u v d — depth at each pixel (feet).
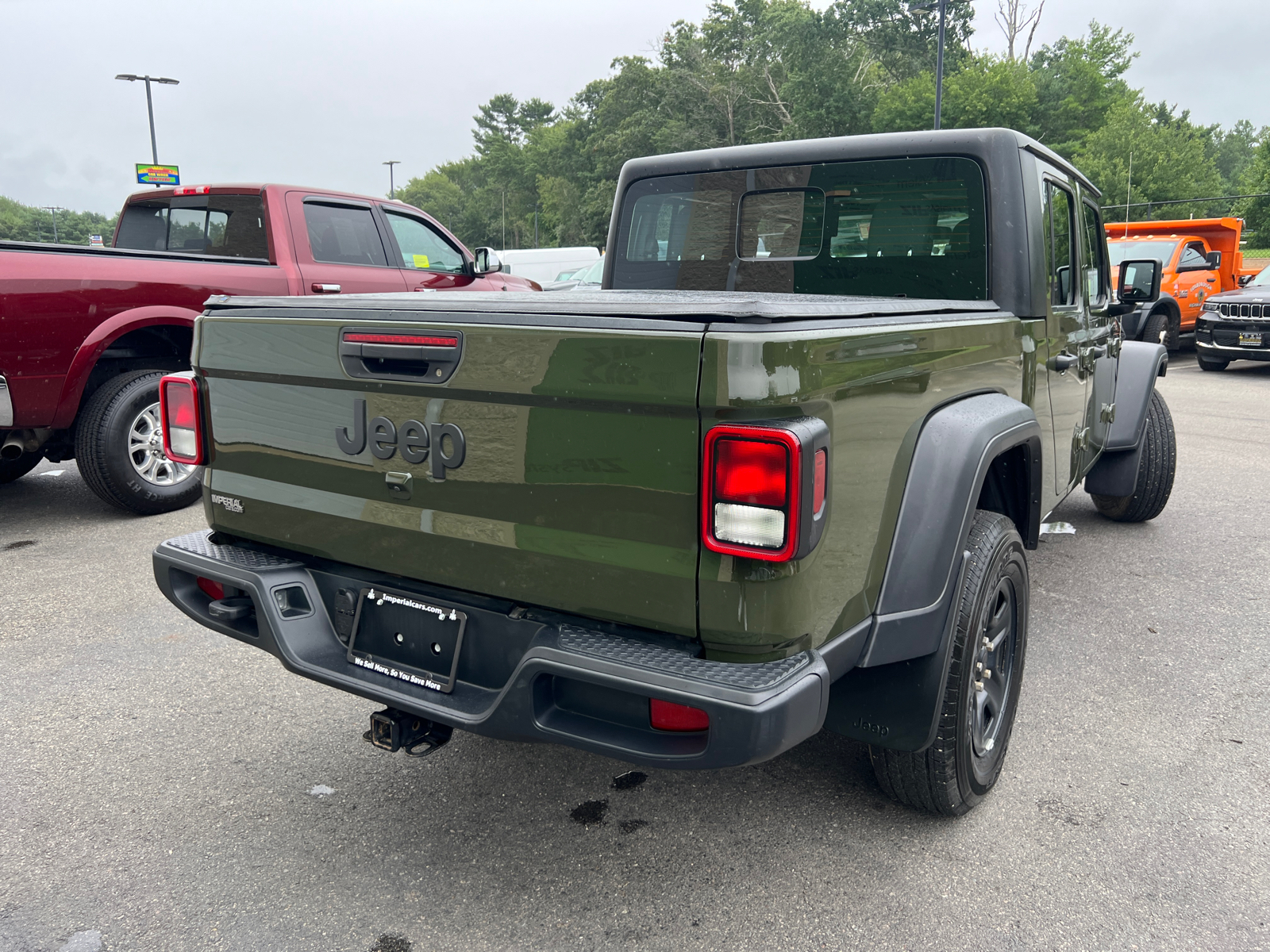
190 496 19.29
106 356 18.16
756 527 5.42
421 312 6.60
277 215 20.85
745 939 6.89
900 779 8.00
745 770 9.37
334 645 7.77
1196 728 10.27
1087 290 12.95
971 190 10.17
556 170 336.08
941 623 7.11
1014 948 6.81
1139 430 16.29
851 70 206.80
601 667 5.90
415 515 6.92
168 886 7.52
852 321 6.29
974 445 7.34
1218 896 7.39
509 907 7.29
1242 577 15.51
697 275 12.25
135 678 11.51
